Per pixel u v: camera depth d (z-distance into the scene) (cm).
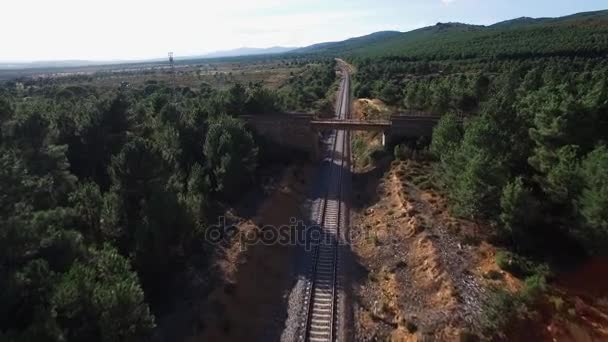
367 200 5272
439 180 4659
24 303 2152
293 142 6625
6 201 2414
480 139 3659
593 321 2553
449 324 2669
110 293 2102
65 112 5000
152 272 2986
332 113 9756
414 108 8225
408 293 3186
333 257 3988
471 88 7406
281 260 3944
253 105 6969
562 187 3005
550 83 5006
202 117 5631
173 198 3141
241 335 2917
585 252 3058
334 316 3162
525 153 3609
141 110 5997
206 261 3391
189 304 2878
